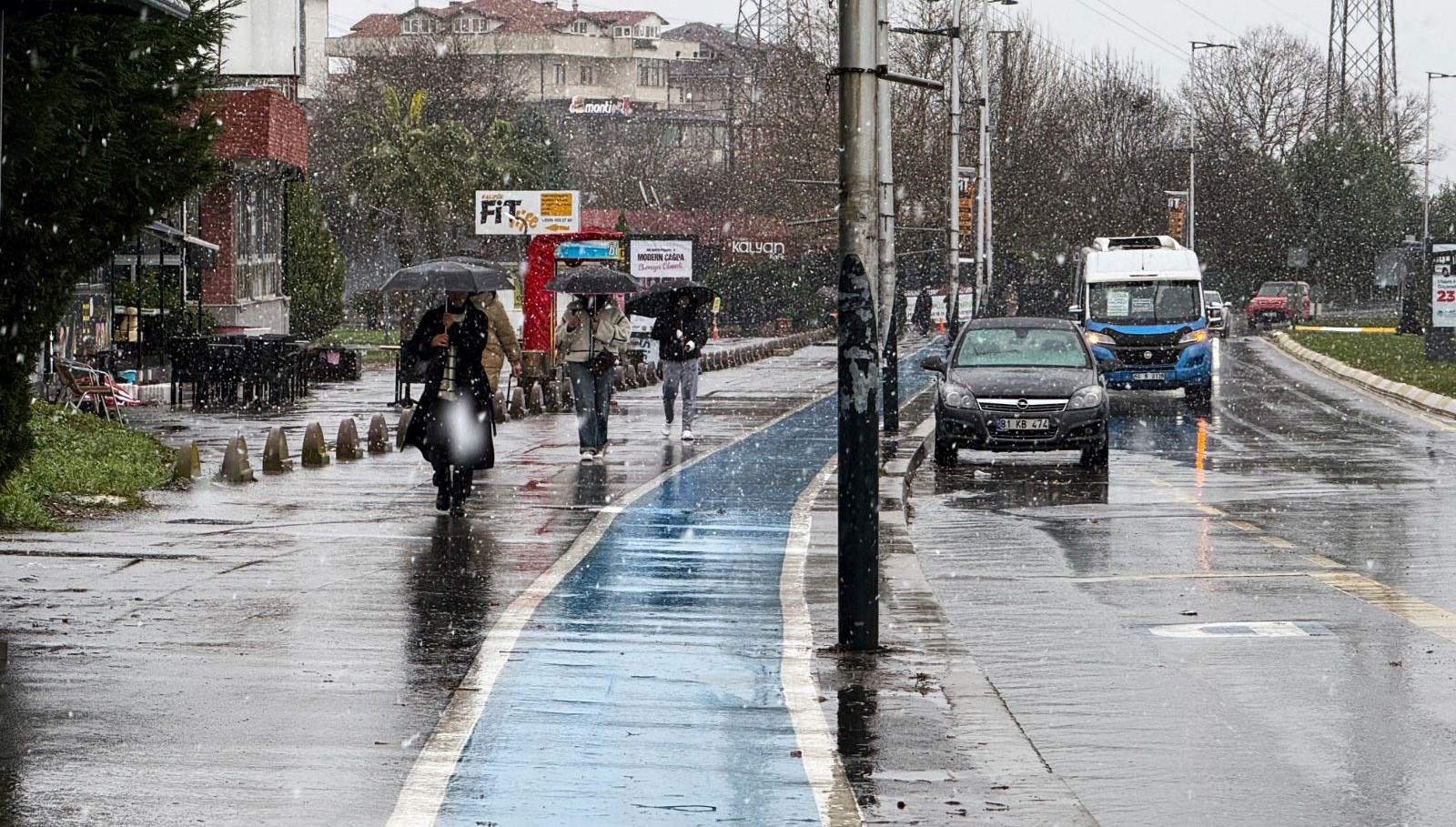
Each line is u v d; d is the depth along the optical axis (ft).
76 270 53.01
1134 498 81.25
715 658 39.68
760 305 333.42
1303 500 79.15
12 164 47.09
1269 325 335.06
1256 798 29.55
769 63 339.36
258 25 181.37
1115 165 393.09
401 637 41.47
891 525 65.92
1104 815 28.50
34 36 47.14
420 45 416.05
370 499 70.38
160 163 55.93
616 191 442.09
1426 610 48.80
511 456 91.45
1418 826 27.94
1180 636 44.91
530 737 32.01
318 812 26.86
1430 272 199.21
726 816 27.14
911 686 36.99
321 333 224.94
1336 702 36.99
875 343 40.52
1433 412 140.05
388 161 297.53
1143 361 146.82
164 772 28.96
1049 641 44.27
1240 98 454.81
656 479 80.23
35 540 56.18
